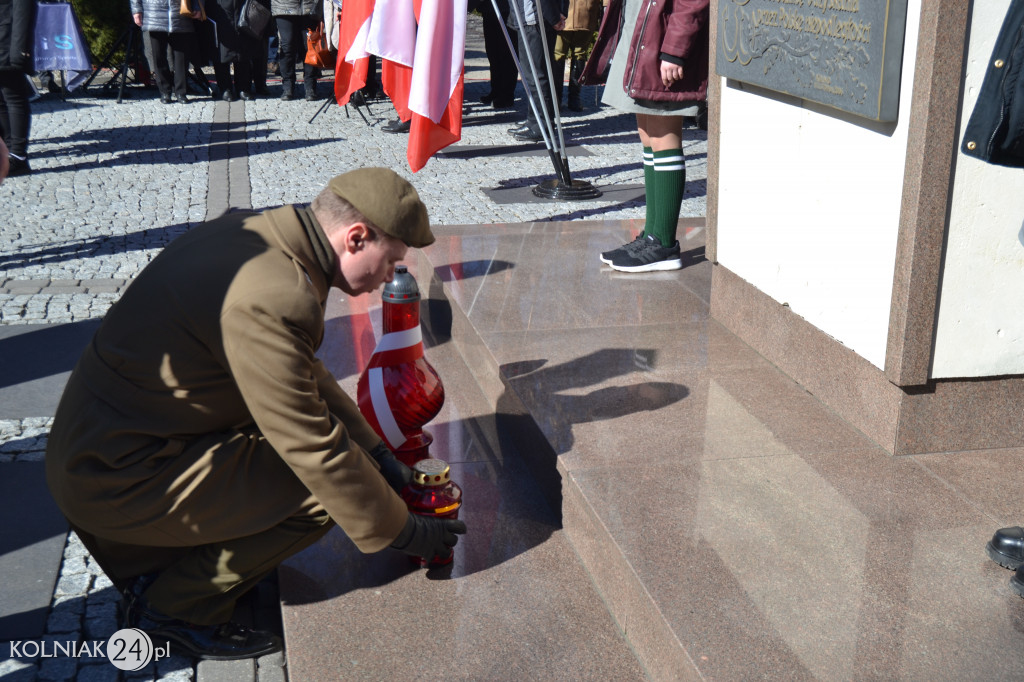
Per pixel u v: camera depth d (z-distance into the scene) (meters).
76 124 10.09
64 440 2.25
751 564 2.40
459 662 2.32
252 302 2.11
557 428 3.11
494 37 11.20
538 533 2.89
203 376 2.20
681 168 4.74
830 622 2.20
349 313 4.85
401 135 9.74
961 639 2.15
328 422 2.22
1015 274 2.81
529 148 9.38
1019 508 2.69
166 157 8.62
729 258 3.96
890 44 2.70
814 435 3.11
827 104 3.03
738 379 3.54
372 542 2.35
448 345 4.48
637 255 4.86
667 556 2.43
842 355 3.20
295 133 9.78
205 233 2.27
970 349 2.88
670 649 2.16
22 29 7.55
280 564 2.71
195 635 2.48
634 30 4.54
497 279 4.69
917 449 2.99
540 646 2.39
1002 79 2.25
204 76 12.21
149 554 2.50
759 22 3.44
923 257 2.74
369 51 5.37
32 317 4.91
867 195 2.96
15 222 6.63
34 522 3.14
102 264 5.77
